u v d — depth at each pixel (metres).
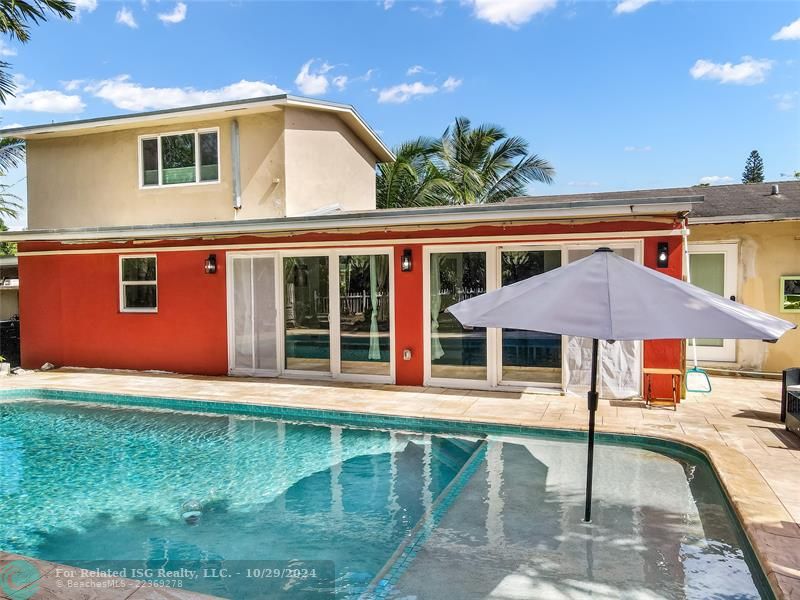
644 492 5.44
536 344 9.25
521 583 3.83
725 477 5.25
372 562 4.32
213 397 9.11
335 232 10.23
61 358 12.44
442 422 7.66
